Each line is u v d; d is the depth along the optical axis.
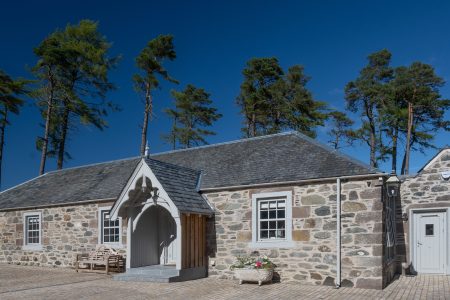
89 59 31.77
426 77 32.62
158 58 33.50
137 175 14.40
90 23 33.03
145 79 32.56
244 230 14.12
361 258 12.08
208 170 16.48
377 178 12.12
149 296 11.30
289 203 13.40
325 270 12.53
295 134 16.52
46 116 31.75
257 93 33.25
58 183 21.64
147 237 15.66
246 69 34.22
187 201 14.14
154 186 14.01
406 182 15.72
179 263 13.66
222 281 13.64
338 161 13.35
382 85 33.50
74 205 18.53
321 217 12.80
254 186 14.08
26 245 20.06
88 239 17.88
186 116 38.09
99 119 32.84
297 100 33.28
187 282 13.45
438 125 32.22
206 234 14.84
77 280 14.49
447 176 14.91
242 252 14.04
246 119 34.78
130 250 14.80
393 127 33.25
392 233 14.71
